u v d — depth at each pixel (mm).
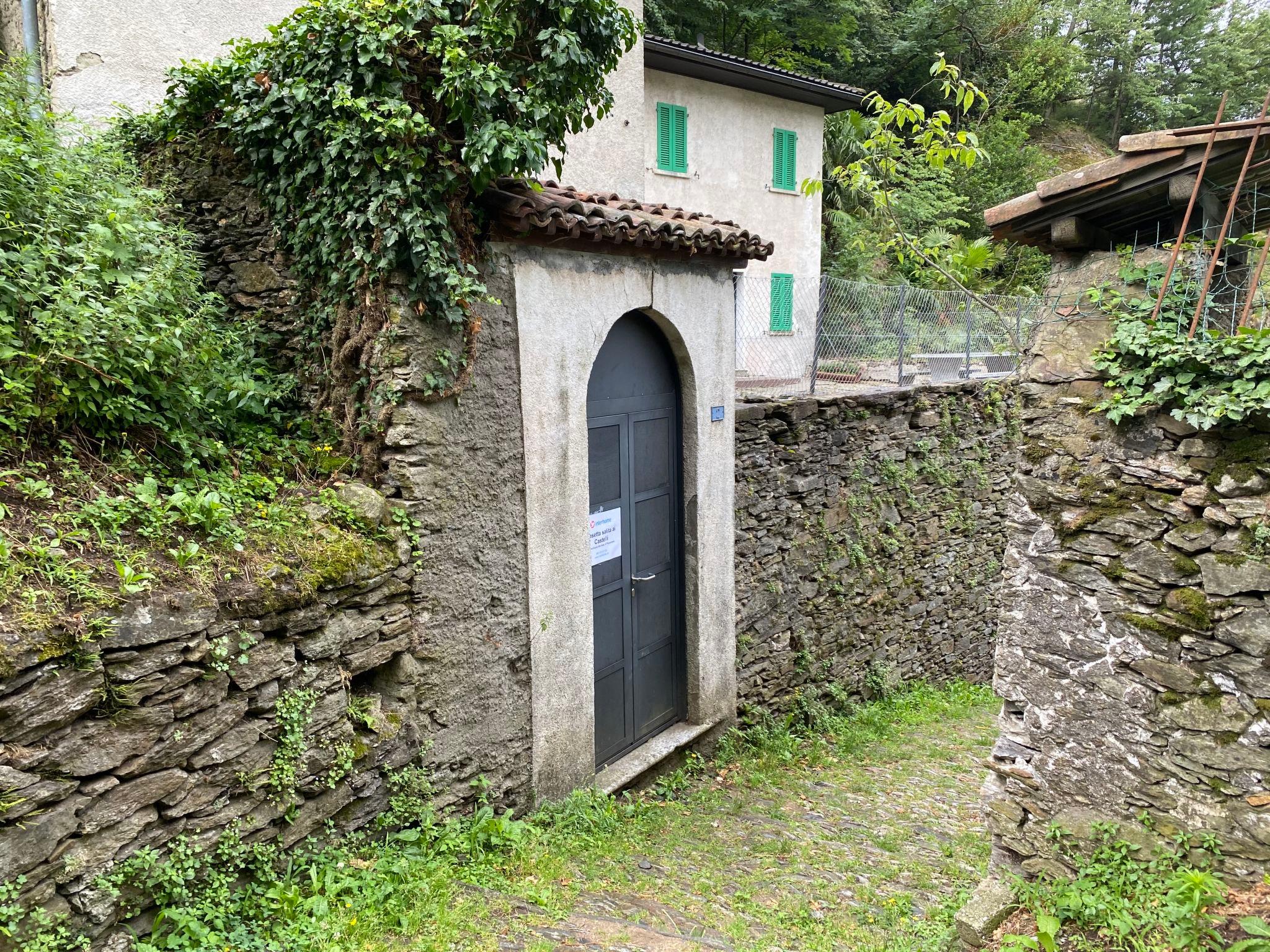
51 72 5836
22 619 2639
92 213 3980
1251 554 3102
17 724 2611
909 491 8922
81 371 3430
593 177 9172
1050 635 3674
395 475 4223
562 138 4641
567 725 5246
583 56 4262
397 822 4141
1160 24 30781
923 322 10617
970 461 9789
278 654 3506
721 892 4375
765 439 7164
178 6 6395
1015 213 3764
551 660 5090
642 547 6059
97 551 3055
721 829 5379
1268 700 3100
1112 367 3451
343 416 4496
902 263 7332
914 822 5586
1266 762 3086
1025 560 3756
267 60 4438
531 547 4906
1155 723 3365
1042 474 3686
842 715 8117
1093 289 3629
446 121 4152
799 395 8391
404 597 4215
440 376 4273
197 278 4484
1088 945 3166
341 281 4371
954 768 6816
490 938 3400
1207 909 3055
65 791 2748
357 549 3877
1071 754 3615
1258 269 3211
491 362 4594
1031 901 3492
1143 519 3385
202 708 3195
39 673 2662
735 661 6918
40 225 3693
